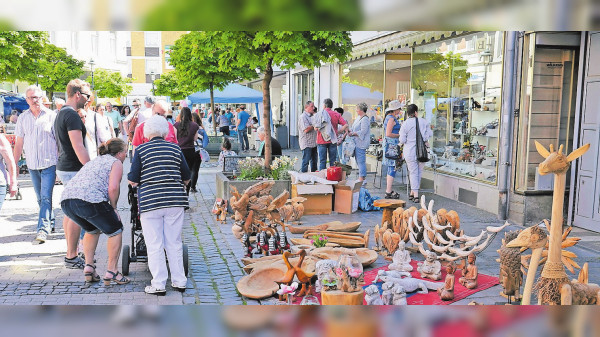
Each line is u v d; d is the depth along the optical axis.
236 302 5.25
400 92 15.85
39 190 7.68
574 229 8.50
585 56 8.49
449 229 6.04
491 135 9.71
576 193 8.71
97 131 8.59
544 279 3.24
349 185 9.97
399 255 6.07
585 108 8.48
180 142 10.79
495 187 9.51
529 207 8.80
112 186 5.61
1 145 7.31
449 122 11.54
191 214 9.90
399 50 14.94
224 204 9.20
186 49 20.30
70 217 5.57
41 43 18.58
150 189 5.48
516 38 8.96
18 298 5.27
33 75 19.00
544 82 8.87
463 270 5.71
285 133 26.41
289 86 26.09
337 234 7.65
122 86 36.09
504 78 9.20
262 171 10.64
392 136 11.38
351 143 12.55
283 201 7.05
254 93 23.81
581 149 2.97
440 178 11.80
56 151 7.56
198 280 5.98
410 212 6.70
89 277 5.81
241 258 6.74
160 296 5.43
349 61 17.78
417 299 5.26
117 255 5.78
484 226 8.69
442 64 11.77
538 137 8.93
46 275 6.09
